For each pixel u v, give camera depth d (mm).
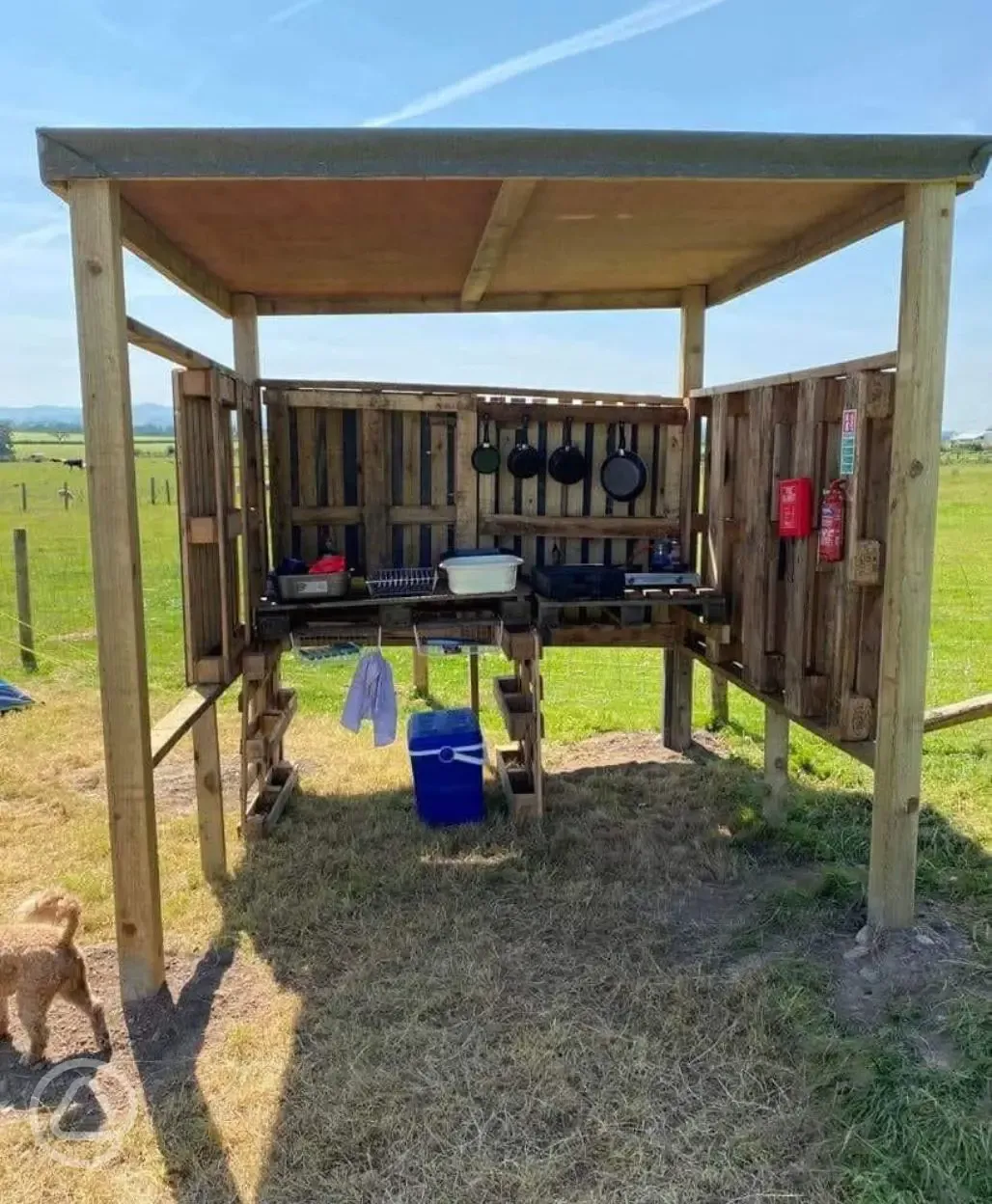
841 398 3078
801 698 3320
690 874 3533
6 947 2361
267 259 3693
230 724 5781
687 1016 2543
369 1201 1910
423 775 4043
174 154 2320
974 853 3562
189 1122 2164
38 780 4688
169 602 9805
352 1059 2379
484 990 2689
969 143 2492
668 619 4969
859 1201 1871
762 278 3965
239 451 3762
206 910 3293
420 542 4602
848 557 2969
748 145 2465
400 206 2912
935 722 3545
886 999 2598
